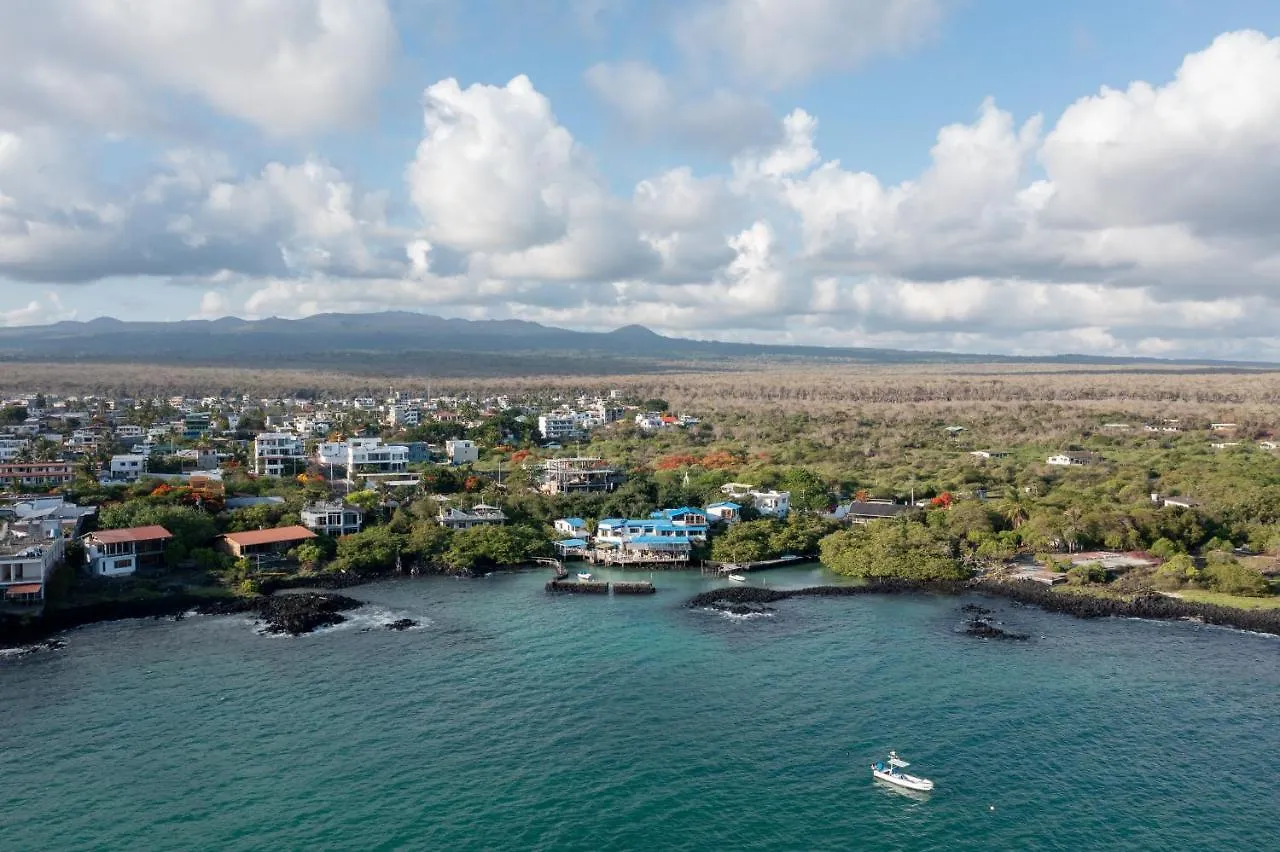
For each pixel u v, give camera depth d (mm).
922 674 105500
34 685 99875
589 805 75000
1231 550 160500
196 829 70812
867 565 155125
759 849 69062
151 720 90812
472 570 157125
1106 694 99125
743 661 109938
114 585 137875
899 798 76562
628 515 187750
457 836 70188
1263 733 89438
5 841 68938
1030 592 140375
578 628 123500
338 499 190250
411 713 93250
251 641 116000
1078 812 74625
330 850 68188
